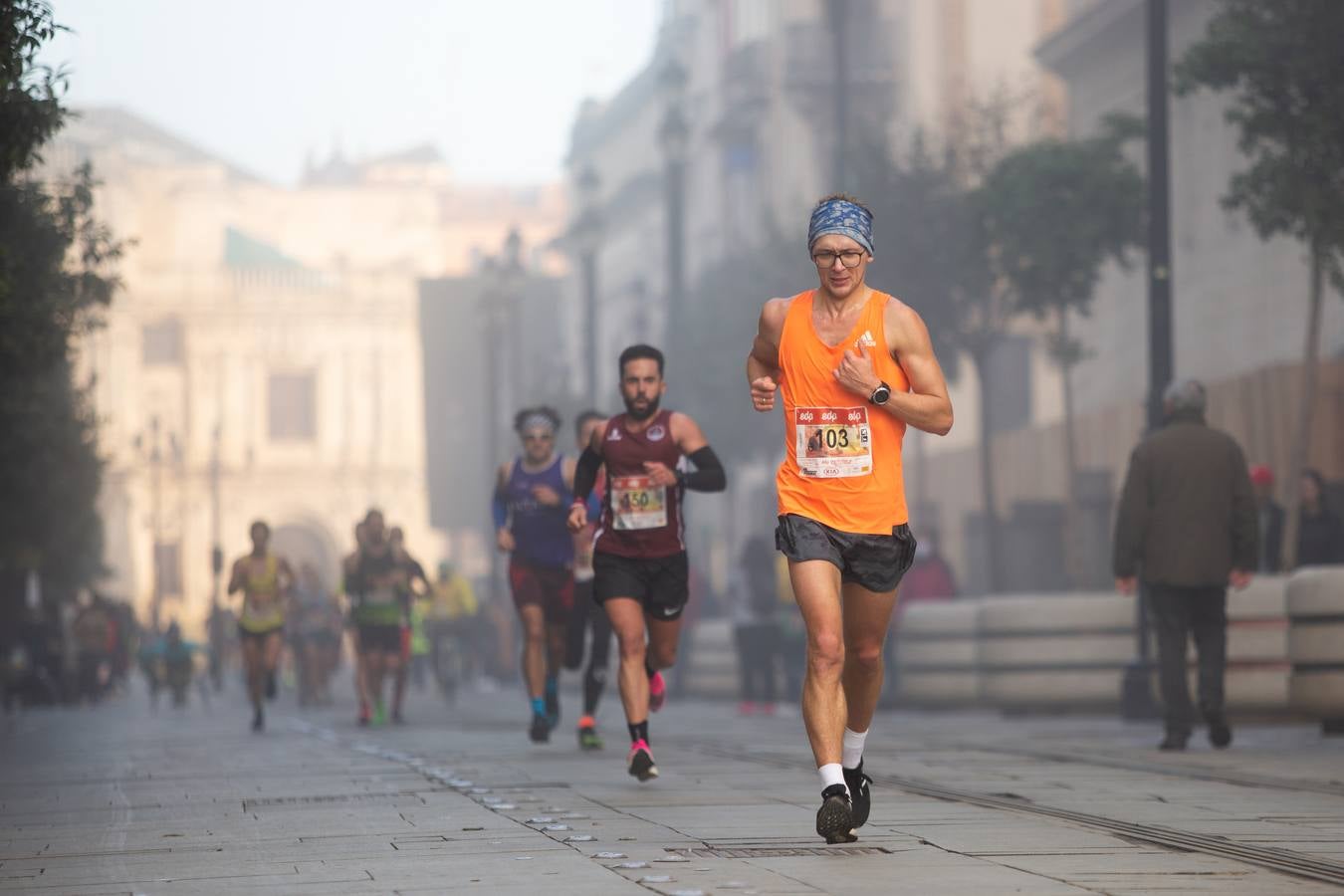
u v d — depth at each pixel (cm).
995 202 6450
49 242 3900
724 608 8956
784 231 8931
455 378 13675
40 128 2734
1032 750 2817
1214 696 2825
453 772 2488
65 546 7831
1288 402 5928
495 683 9288
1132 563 2869
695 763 2614
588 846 1584
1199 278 8481
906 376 1616
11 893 1386
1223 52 4141
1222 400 6316
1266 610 3303
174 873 1477
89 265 4119
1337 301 7219
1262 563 3781
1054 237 6359
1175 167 8738
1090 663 4041
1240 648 3316
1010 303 6881
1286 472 5909
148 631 16662
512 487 3147
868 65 11894
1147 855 1493
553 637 3300
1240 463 2847
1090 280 6538
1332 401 5816
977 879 1352
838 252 1584
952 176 7094
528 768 2553
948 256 6788
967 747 2938
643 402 2344
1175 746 2805
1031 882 1336
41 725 5266
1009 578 6625
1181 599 2827
